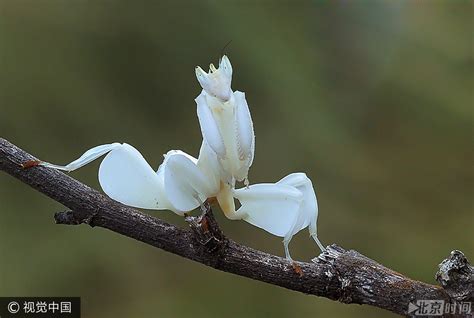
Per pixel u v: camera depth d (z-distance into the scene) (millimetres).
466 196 606
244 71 586
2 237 521
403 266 563
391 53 660
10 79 558
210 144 326
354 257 337
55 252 523
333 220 580
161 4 590
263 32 595
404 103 642
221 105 328
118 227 328
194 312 525
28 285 508
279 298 542
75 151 565
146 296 524
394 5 667
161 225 329
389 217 588
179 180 327
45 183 326
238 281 546
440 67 651
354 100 642
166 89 594
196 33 591
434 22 662
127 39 591
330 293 334
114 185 329
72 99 566
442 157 620
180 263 549
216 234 328
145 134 584
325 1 641
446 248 575
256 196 334
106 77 587
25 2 578
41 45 573
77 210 327
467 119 627
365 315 539
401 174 612
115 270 528
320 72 623
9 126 556
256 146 589
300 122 587
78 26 585
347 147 598
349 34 655
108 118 576
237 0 600
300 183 336
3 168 326
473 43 646
